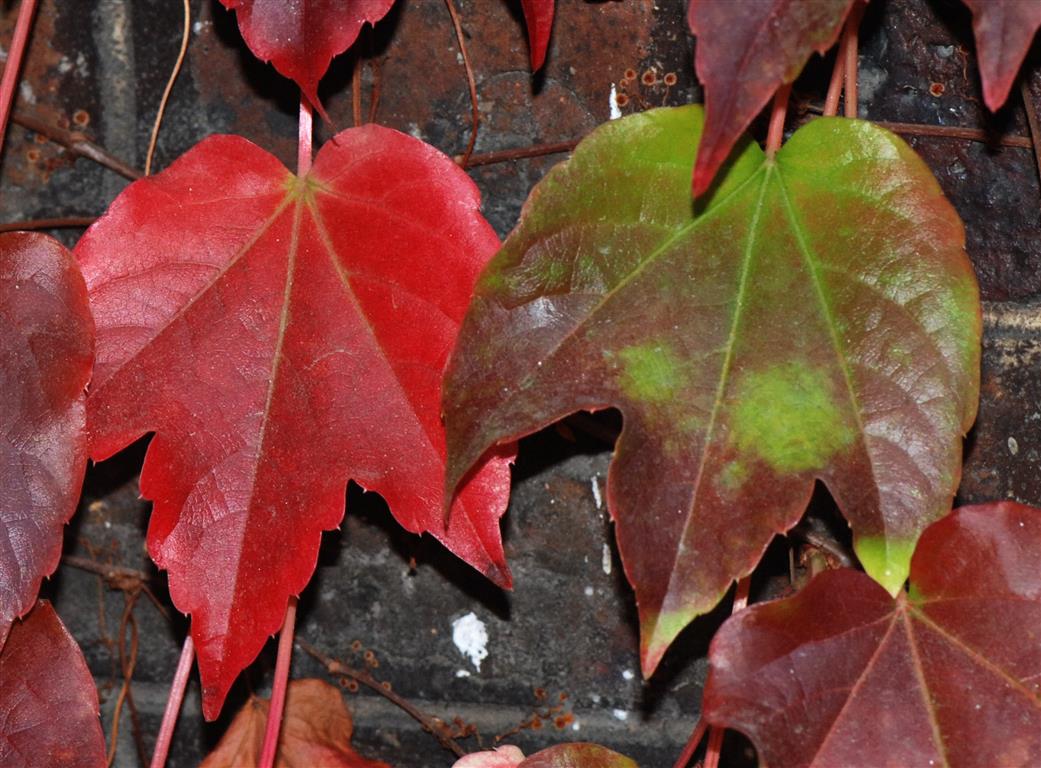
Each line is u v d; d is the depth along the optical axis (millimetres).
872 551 425
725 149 401
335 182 451
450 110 496
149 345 445
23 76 505
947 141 486
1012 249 486
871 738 429
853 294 429
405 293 446
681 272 430
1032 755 428
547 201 426
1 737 452
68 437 438
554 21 491
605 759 454
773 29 403
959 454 424
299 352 448
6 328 438
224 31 500
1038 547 430
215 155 451
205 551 442
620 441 424
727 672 428
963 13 481
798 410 427
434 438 443
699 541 422
